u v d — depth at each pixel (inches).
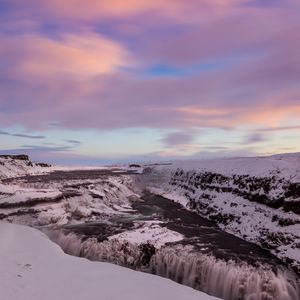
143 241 971.3
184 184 2178.9
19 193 1272.1
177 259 861.8
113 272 596.1
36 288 478.9
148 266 882.8
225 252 948.0
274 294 773.3
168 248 933.8
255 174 1530.5
